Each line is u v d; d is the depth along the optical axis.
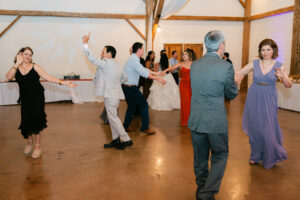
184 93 4.39
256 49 9.72
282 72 2.44
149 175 2.53
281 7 8.39
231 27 9.95
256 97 2.62
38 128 2.91
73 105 6.85
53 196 2.14
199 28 9.60
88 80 7.41
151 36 8.84
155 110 6.04
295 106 5.79
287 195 2.14
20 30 7.81
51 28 8.09
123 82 3.39
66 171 2.63
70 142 3.61
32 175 2.54
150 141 3.62
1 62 7.75
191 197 2.11
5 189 2.26
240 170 2.63
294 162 2.84
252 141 2.73
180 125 4.57
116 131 3.30
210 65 1.77
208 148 1.96
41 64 8.12
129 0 8.66
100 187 2.29
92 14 8.29
